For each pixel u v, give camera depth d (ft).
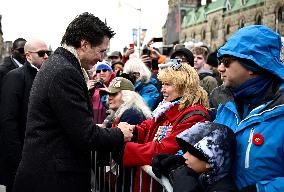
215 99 11.10
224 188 6.32
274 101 6.09
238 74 6.48
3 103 14.24
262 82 6.42
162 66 11.71
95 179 12.26
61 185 8.35
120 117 12.14
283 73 6.31
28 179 8.42
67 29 8.87
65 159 8.40
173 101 10.27
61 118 8.16
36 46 15.21
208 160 6.39
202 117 9.35
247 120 6.31
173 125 9.61
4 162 14.35
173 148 9.06
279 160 5.90
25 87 14.39
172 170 7.29
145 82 17.35
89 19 8.77
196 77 10.16
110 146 8.73
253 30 6.44
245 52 6.35
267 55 6.29
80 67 8.77
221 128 6.54
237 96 6.71
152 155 9.09
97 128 8.46
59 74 8.18
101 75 22.04
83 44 8.69
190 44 21.59
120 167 10.55
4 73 18.71
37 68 15.37
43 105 8.30
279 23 157.48
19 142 14.10
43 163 8.34
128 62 17.92
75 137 8.15
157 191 8.97
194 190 6.51
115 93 12.79
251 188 5.95
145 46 23.35
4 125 14.08
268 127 5.98
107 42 9.03
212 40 235.81
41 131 8.35
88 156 8.98
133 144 9.28
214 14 232.94
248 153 6.13
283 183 5.72
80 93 8.29
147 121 11.22
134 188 9.68
